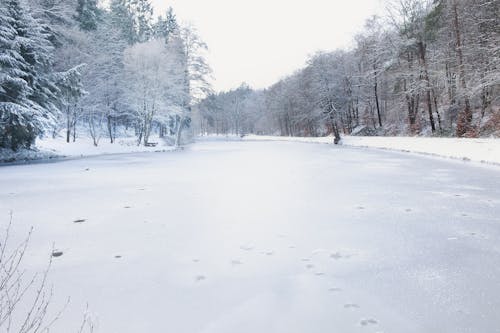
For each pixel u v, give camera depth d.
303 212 7.36
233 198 9.03
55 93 25.86
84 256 5.00
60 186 11.53
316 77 51.03
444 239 5.43
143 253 5.10
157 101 38.56
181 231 6.18
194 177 13.28
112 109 40.88
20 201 9.08
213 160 21.42
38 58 24.19
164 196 9.49
